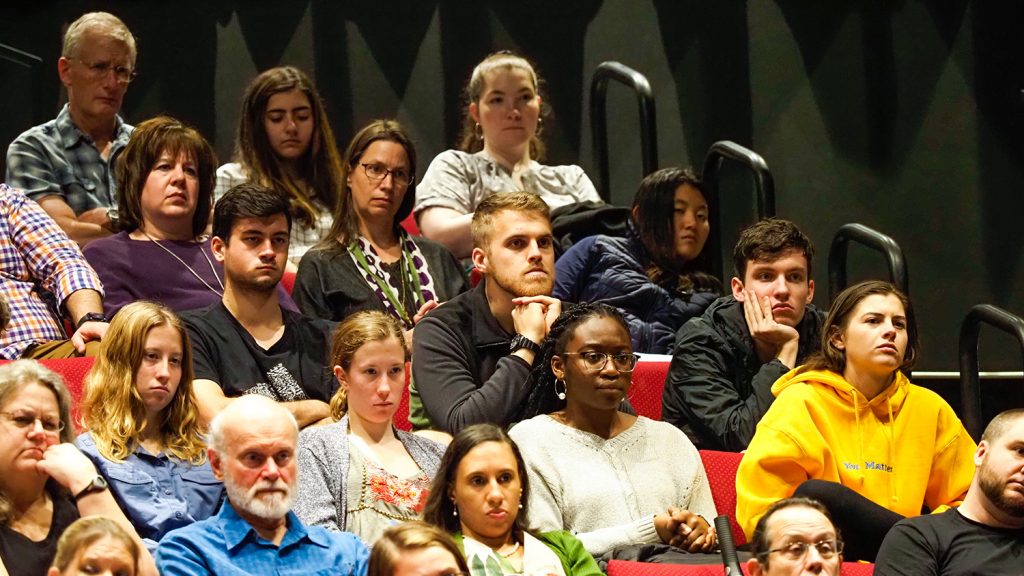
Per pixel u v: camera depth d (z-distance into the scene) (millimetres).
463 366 8484
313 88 10719
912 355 8094
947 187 13164
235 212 8609
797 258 8750
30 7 12977
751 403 8328
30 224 9414
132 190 9547
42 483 6625
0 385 6594
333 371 7797
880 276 13172
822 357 8094
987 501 7121
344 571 6727
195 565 6508
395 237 10008
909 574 7035
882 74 13227
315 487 7391
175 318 7602
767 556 6414
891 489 7852
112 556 5777
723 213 13336
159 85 13195
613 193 13422
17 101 12844
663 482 7797
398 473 7582
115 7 13125
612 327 7832
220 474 6734
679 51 13344
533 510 7559
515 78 11648
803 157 13281
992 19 13125
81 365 8414
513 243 8578
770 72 13312
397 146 9891
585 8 13383
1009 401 12367
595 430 7863
